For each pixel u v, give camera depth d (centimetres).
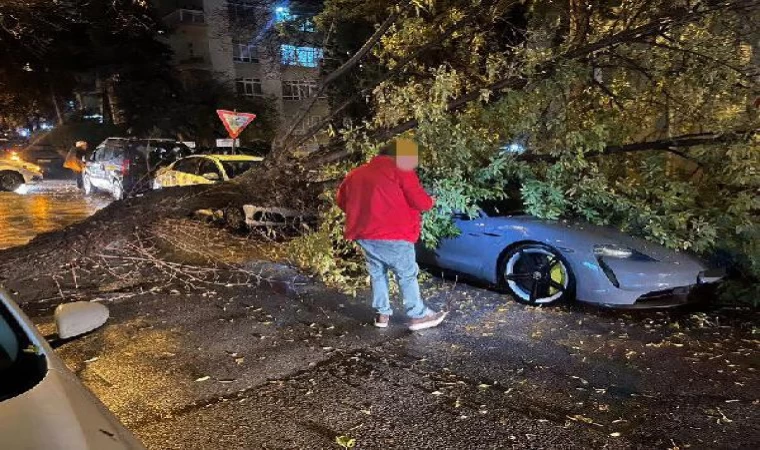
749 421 334
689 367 407
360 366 411
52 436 182
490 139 594
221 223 809
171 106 2862
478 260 574
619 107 580
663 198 538
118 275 637
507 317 509
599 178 536
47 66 2555
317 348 443
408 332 477
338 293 587
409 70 599
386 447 307
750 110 521
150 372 398
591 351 435
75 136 2795
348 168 576
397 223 451
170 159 1291
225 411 345
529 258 544
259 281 620
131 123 2869
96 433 189
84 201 1403
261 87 3189
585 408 350
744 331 479
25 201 1397
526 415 341
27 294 573
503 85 545
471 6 573
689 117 573
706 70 541
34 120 3011
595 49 518
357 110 672
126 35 2606
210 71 3122
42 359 231
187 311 529
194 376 392
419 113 526
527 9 664
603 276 496
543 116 566
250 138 2775
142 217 509
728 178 534
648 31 520
